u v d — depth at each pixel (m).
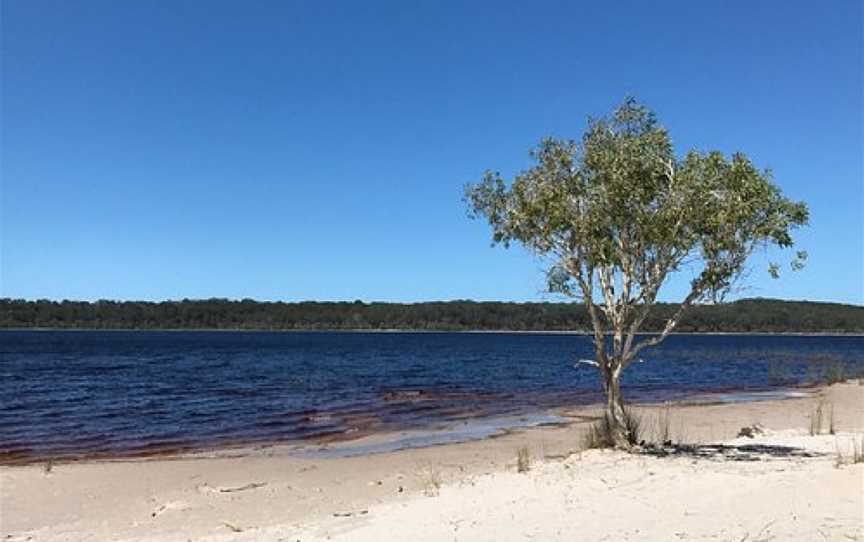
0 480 14.84
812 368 50.31
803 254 12.95
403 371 50.69
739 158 12.71
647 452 14.08
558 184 14.16
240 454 18.45
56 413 27.33
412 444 19.61
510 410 27.41
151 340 117.62
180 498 13.30
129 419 25.73
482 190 14.96
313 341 120.56
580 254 14.12
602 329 15.67
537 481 11.88
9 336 132.50
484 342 124.62
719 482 10.52
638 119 14.06
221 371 50.00
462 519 9.55
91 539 10.59
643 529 8.27
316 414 26.75
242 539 9.70
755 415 24.14
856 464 11.37
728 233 12.62
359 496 13.16
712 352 83.06
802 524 7.97
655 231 12.87
